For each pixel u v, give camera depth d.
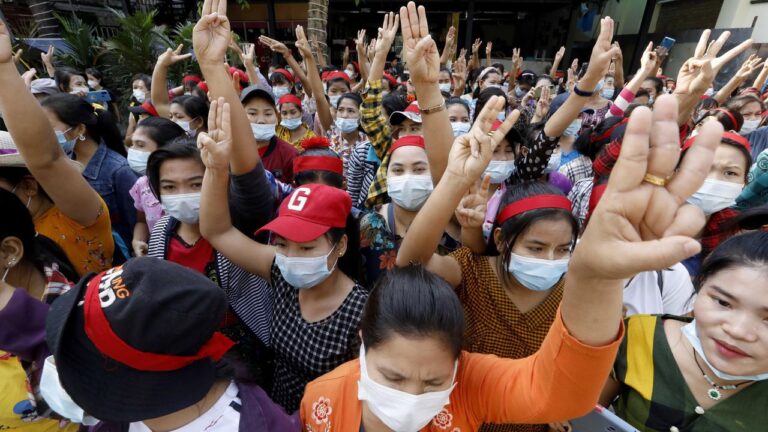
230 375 1.06
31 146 1.52
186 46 8.67
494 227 1.65
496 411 1.06
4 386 1.11
